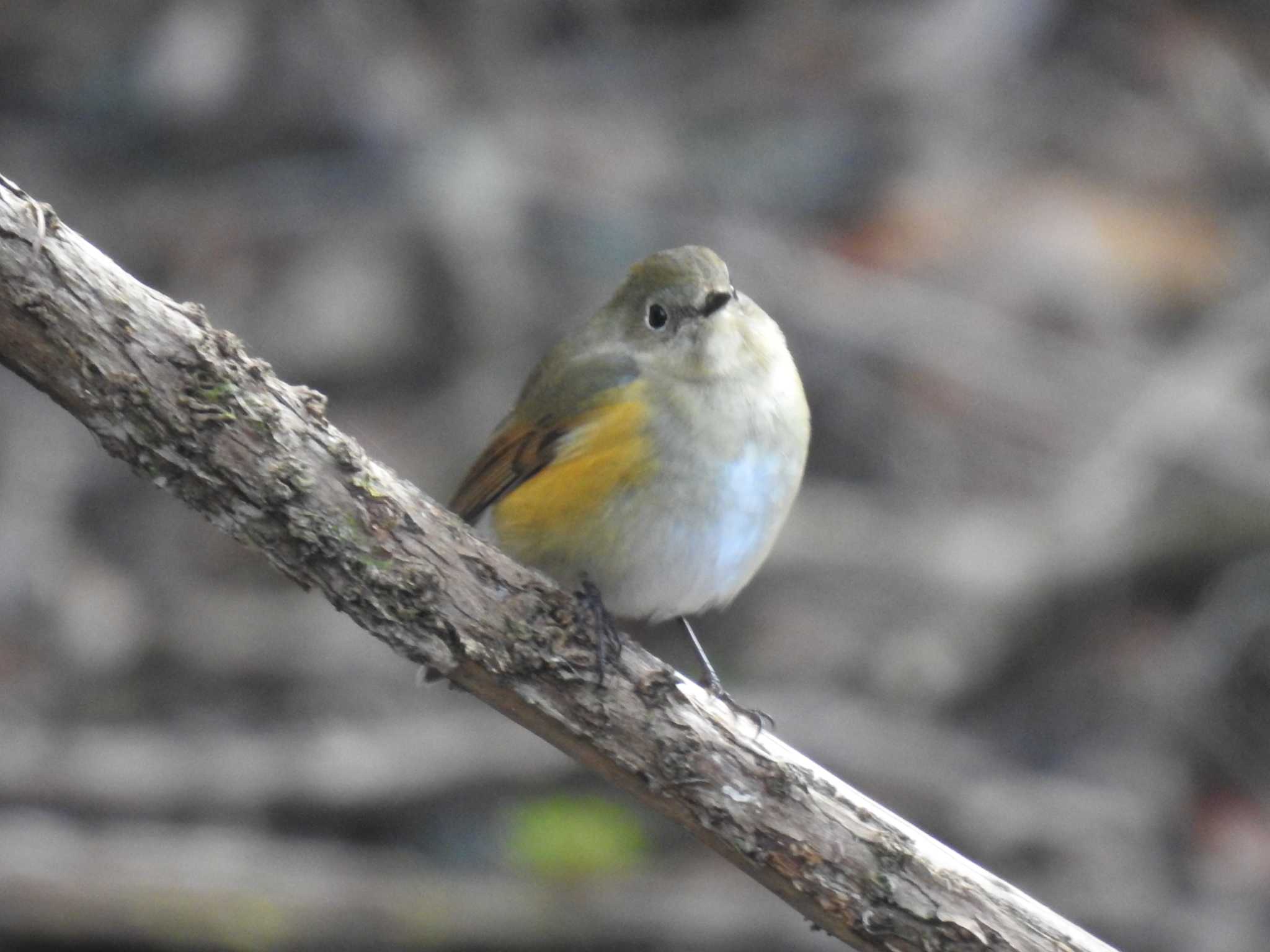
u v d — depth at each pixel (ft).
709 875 35.09
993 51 54.65
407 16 53.21
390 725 37.47
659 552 25.32
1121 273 48.16
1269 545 40.45
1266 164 51.29
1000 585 40.09
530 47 56.24
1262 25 56.13
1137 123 53.16
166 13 55.83
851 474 44.19
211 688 40.09
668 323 25.35
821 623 40.29
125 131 54.03
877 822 20.17
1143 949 34.06
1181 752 38.47
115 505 44.80
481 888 33.50
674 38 57.31
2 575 41.96
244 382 18.89
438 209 48.47
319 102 53.11
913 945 20.07
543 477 25.32
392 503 19.51
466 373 46.26
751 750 20.16
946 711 38.70
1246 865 36.06
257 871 33.42
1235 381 43.86
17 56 56.18
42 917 32.37
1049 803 36.24
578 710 20.10
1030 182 50.96
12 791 35.32
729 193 51.19
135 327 18.49
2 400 46.06
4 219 17.95
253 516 19.21
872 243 49.34
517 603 19.89
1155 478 42.16
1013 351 46.42
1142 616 40.88
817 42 56.39
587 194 50.70
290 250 50.03
